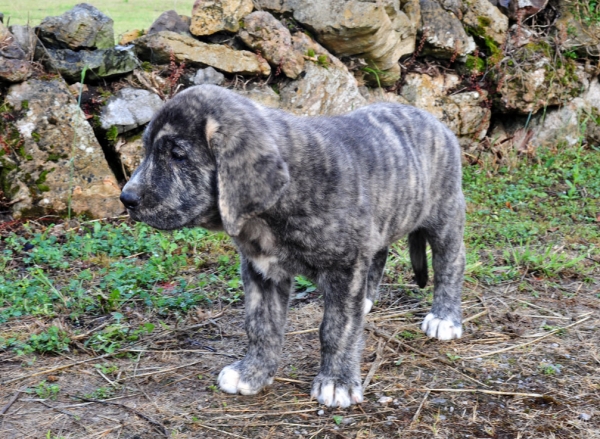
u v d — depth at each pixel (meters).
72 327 1.76
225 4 2.39
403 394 1.54
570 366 1.63
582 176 2.72
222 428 1.45
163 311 1.82
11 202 2.19
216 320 1.80
